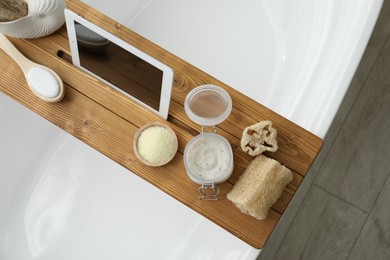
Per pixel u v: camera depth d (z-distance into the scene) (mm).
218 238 1359
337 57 1229
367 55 1807
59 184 1532
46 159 1553
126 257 1463
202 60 1648
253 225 1066
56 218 1500
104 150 1101
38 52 1141
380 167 1768
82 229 1488
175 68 1134
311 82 1263
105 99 1118
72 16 995
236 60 1636
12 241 1461
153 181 1084
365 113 1797
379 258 1722
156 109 1094
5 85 1128
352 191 1767
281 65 1595
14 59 1117
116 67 1051
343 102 1806
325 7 1358
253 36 1641
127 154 1096
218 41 1655
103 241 1479
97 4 1547
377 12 1211
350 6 1263
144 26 1682
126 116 1111
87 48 1052
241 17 1657
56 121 1114
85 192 1523
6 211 1474
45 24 1104
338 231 1750
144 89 1055
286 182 1047
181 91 1122
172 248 1442
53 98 1097
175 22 1680
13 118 1416
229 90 1120
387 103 1793
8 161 1450
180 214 1479
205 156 1057
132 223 1490
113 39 985
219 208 1071
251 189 1019
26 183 1525
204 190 1072
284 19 1604
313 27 1408
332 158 1785
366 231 1740
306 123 1188
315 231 1756
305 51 1429
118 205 1507
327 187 1773
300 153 1090
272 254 1759
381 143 1779
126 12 1665
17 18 1062
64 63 1132
